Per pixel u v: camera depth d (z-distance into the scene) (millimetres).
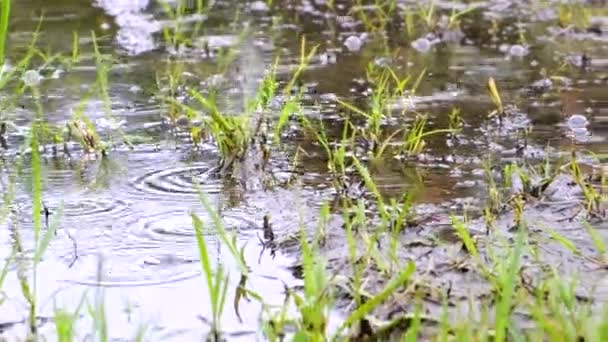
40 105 4207
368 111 4137
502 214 3084
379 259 2688
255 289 2604
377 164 3551
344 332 2369
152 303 2523
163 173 3484
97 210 3137
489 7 6250
